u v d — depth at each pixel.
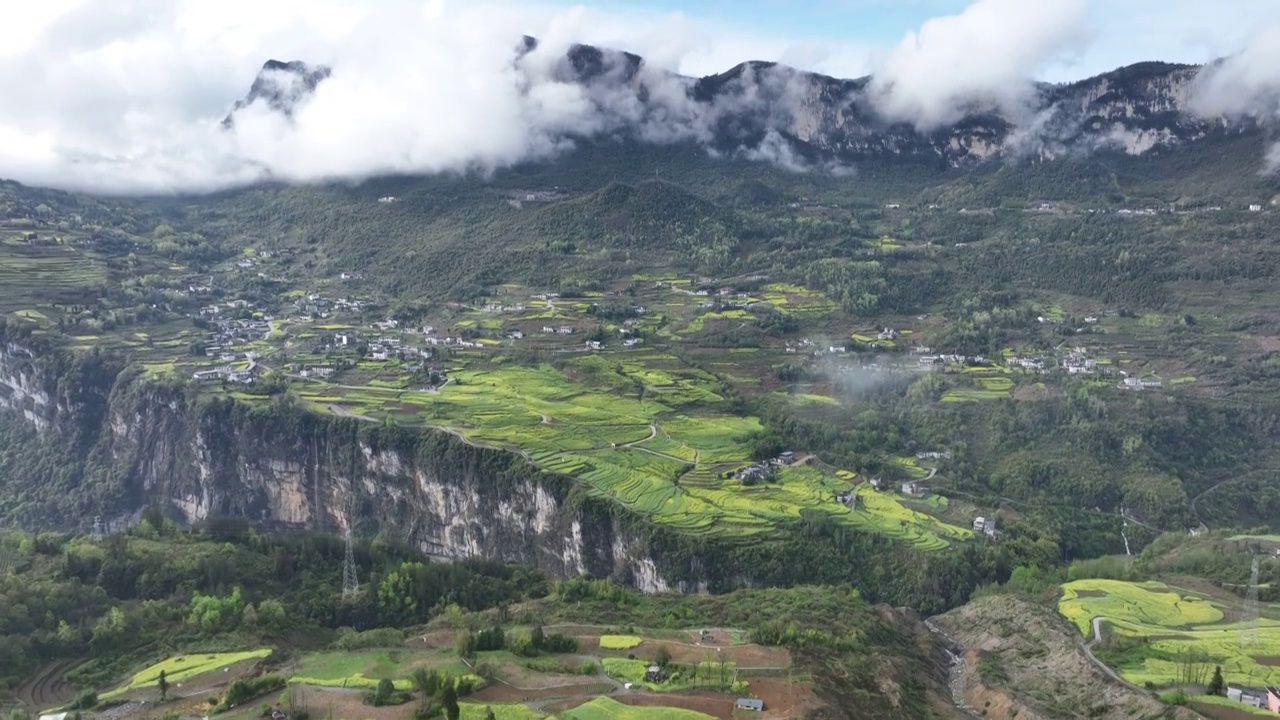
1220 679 158.88
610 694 150.50
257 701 149.25
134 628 185.62
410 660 166.88
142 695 157.62
